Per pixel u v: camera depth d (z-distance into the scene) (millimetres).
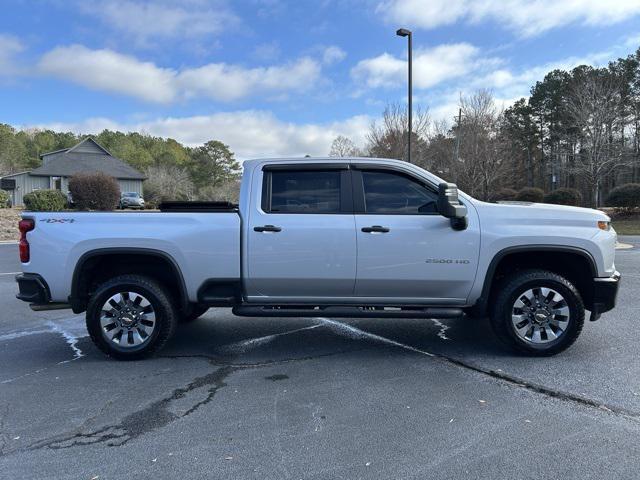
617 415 3691
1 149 69125
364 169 5094
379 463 3070
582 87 32750
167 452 3238
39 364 5055
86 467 3070
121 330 5133
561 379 4426
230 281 5070
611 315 6762
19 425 3664
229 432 3510
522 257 5227
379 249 4922
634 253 14805
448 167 31859
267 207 5082
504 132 34094
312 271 4992
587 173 30859
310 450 3238
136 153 83875
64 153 51719
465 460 3090
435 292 5027
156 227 5059
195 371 4797
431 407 3883
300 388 4316
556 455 3131
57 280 5086
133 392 4273
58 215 5133
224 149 93062
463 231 4906
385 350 5418
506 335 5020
